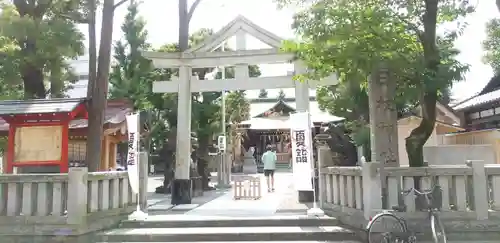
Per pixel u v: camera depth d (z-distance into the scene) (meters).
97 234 8.01
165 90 12.50
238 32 12.37
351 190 8.27
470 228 7.17
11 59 12.23
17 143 9.20
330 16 7.81
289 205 10.98
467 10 8.70
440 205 6.96
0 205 7.60
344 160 11.05
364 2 8.22
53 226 7.46
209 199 13.46
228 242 7.93
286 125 27.53
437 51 8.14
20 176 7.60
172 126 16.66
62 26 12.27
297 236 7.96
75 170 7.53
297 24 8.38
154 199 13.54
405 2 8.38
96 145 9.70
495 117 19.34
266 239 7.97
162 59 12.08
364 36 7.50
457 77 7.94
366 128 11.33
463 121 22.23
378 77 8.84
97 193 8.21
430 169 7.38
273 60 11.79
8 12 11.16
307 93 11.62
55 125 9.21
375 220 6.91
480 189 7.28
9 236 7.50
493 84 20.92
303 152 9.68
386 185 7.46
